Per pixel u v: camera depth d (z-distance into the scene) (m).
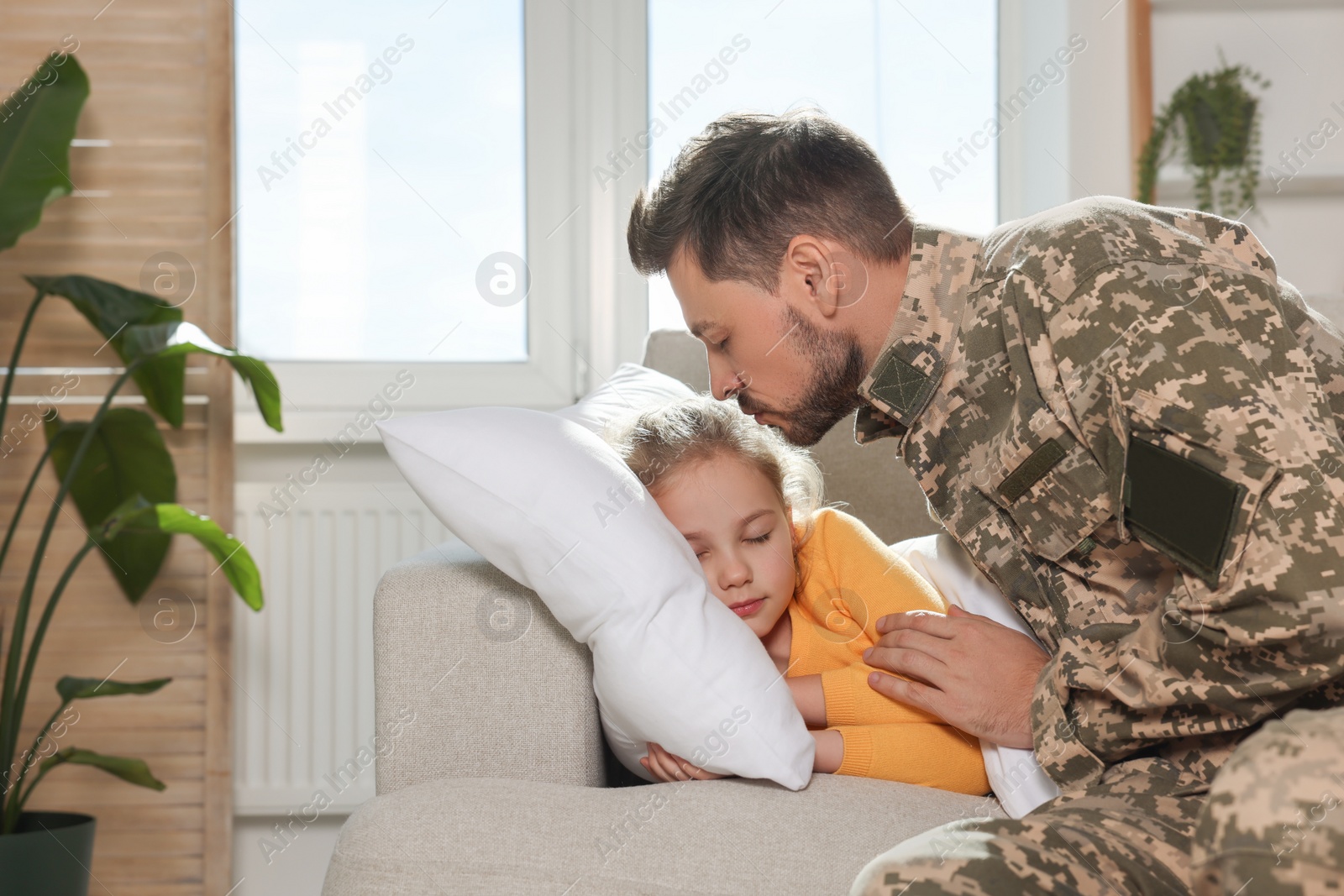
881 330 0.84
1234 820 0.45
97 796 1.71
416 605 0.86
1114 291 0.66
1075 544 0.71
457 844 0.71
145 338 1.53
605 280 1.93
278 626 1.80
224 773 1.73
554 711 0.85
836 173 0.84
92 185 1.74
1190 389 0.61
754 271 0.84
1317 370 0.71
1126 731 0.65
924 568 0.98
